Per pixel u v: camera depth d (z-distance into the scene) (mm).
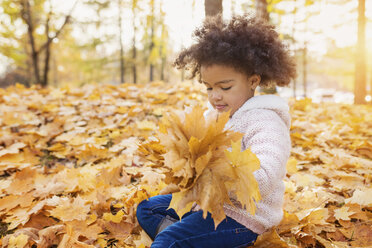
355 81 5785
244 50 1326
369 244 1591
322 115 4234
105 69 12023
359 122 3859
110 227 1692
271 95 1451
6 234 1734
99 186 2123
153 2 6391
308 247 1604
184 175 974
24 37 9672
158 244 1245
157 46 7691
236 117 1408
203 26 1500
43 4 7891
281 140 1263
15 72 15094
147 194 1939
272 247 1351
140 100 4457
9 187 2094
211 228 1276
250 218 1292
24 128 3395
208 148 1059
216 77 1359
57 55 16844
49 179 2350
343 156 2676
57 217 1720
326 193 2098
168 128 1082
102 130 3371
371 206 1864
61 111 3828
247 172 982
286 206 1902
